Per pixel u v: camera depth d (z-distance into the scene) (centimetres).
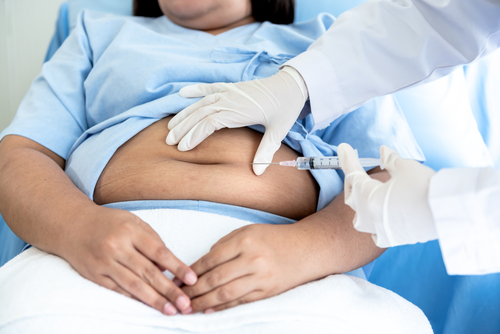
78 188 91
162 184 85
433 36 86
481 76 144
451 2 82
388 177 91
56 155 106
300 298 65
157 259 65
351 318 64
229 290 64
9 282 67
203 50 113
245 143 92
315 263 73
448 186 49
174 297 62
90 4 170
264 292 67
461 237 49
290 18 142
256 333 61
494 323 116
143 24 135
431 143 135
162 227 75
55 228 73
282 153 96
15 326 59
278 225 76
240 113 86
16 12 174
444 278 125
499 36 87
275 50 121
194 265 68
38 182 83
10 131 102
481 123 146
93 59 125
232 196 85
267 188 87
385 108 116
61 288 63
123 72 107
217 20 125
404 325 70
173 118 94
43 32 178
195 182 85
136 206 84
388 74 91
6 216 83
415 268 129
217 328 61
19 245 107
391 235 58
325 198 93
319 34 130
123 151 92
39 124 105
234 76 104
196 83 105
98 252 66
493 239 48
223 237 72
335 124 117
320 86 89
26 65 176
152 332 61
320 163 82
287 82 89
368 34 90
